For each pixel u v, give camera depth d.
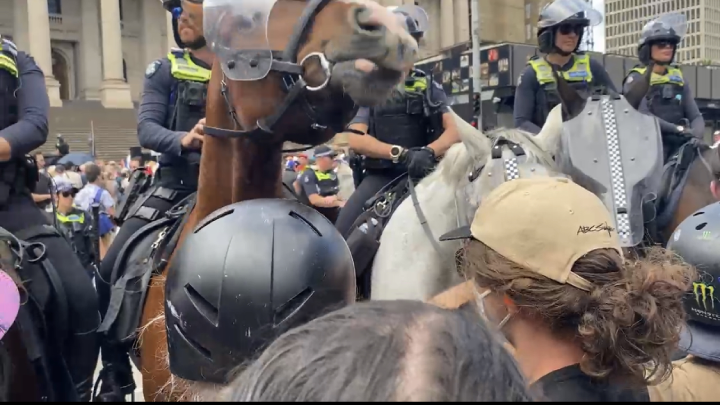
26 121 3.34
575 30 4.75
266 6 2.36
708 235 2.27
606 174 3.21
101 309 3.91
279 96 2.47
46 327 3.27
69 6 43.16
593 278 1.70
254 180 2.74
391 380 0.82
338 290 2.16
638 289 1.70
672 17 5.41
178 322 2.16
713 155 4.57
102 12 40.44
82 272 3.61
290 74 2.40
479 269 1.83
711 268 2.20
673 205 4.53
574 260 1.70
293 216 2.22
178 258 2.21
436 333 0.89
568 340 1.73
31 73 3.47
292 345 0.91
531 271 1.71
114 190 14.85
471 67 13.09
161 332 2.73
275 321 2.05
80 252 7.43
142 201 3.81
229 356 2.07
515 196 1.84
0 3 40.19
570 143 3.30
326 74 2.33
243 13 2.35
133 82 44.88
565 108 3.65
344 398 0.81
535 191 1.83
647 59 5.54
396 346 0.86
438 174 3.04
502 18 45.53
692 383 2.17
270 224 2.14
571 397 1.63
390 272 3.02
